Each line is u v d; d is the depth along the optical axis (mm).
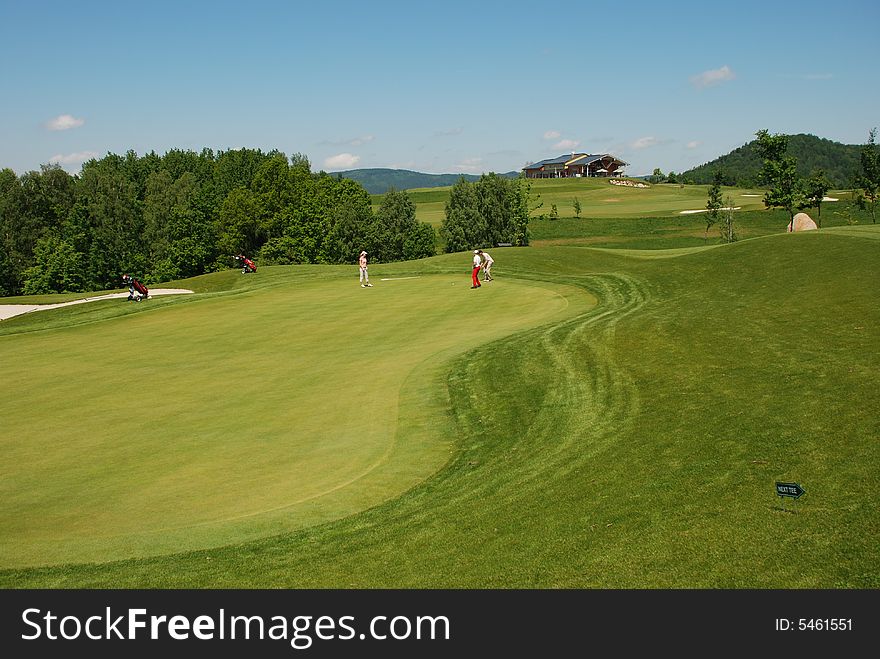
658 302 26219
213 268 96875
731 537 8812
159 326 31781
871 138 83812
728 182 187625
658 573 8297
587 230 103875
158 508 12383
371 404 17906
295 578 9539
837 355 15625
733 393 14438
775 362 15938
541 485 11695
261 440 15727
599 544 9195
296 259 88062
